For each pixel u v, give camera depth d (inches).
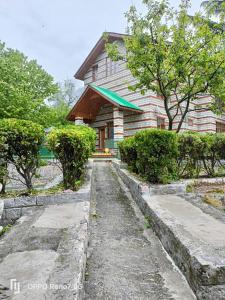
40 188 237.3
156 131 253.6
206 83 390.6
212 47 358.9
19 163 215.3
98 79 775.1
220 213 172.4
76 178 233.9
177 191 240.7
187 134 289.3
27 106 628.1
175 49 358.0
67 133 225.6
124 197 267.0
